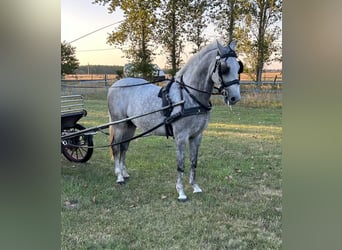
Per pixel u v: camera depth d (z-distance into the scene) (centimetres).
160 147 500
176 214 273
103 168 401
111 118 363
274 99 733
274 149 456
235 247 221
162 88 316
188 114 291
